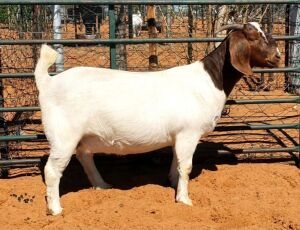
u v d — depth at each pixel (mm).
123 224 3475
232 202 3756
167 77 3777
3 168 4250
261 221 3529
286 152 4535
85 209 3715
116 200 3787
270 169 4324
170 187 4020
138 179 4199
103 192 3902
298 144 4730
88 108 3617
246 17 5941
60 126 3607
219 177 4152
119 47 5023
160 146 3799
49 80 3666
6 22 5484
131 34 5473
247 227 3428
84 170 4117
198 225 3451
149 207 3652
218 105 3811
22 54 5562
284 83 6070
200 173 4238
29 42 4008
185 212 3623
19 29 5332
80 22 5918
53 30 5523
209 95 3768
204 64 3826
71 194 3883
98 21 5969
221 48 3828
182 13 6137
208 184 4082
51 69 5242
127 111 3643
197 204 3812
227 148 4562
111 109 3629
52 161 3643
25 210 3719
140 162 4414
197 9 5953
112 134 3680
